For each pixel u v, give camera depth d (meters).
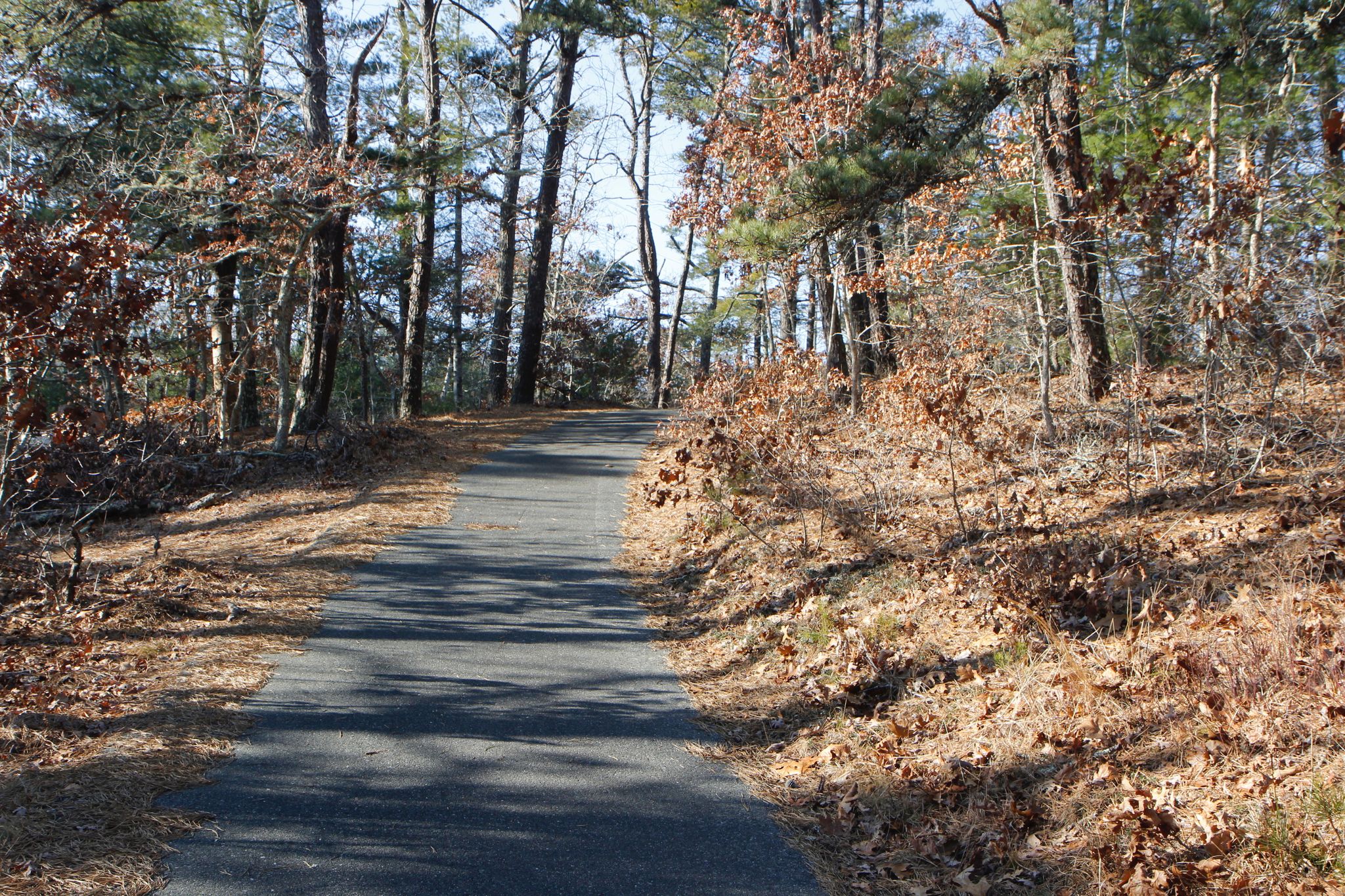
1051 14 9.54
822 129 14.44
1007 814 4.47
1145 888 3.66
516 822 4.54
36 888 3.72
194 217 14.47
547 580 9.07
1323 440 7.63
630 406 30.84
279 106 15.77
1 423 7.17
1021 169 11.77
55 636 6.87
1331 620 5.19
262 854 4.11
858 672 6.35
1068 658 5.54
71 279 6.90
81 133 14.78
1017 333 10.95
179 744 5.16
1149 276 8.91
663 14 25.41
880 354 16.64
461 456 15.72
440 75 22.55
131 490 12.74
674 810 4.77
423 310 22.75
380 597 8.24
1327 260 7.78
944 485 10.08
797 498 9.91
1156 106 13.55
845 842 4.54
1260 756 4.26
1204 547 6.72
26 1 15.06
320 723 5.57
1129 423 9.20
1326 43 9.61
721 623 7.95
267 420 29.34
